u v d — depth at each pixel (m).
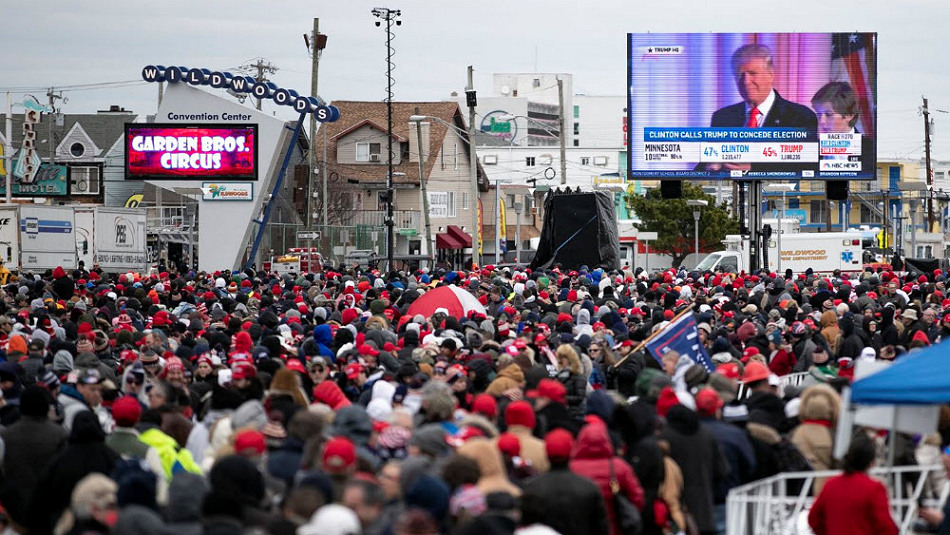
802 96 106.38
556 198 97.56
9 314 47.16
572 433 22.84
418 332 39.78
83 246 101.50
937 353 20.14
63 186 155.50
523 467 19.95
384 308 50.16
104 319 44.12
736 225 182.88
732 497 21.86
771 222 138.62
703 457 21.73
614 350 39.59
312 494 15.96
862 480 19.81
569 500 18.11
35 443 22.38
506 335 40.47
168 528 16.08
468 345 37.38
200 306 51.69
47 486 19.94
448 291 52.06
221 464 17.00
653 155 106.94
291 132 167.00
